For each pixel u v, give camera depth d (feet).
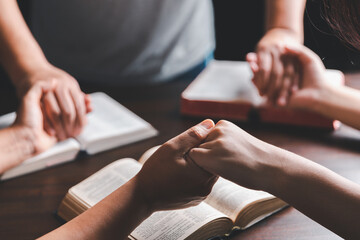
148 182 2.38
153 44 4.64
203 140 2.45
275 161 2.28
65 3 4.49
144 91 4.58
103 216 2.26
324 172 2.24
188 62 4.94
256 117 3.94
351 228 2.12
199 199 2.48
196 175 2.38
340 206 2.14
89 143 3.46
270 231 2.54
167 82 4.80
